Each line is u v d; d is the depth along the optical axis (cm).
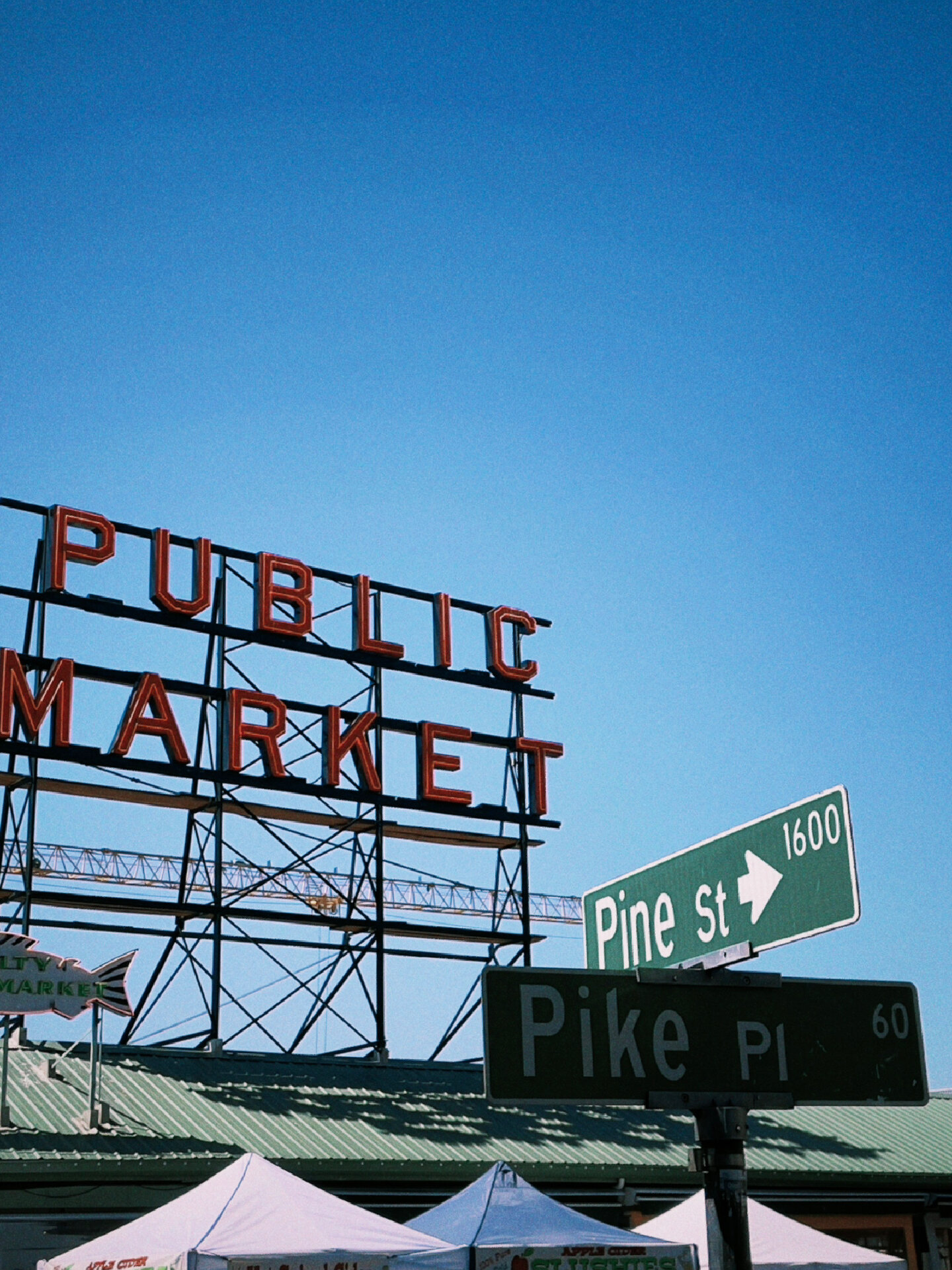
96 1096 2439
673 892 969
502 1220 1888
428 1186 2567
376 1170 2461
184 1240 1694
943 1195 3173
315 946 3359
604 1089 849
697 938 940
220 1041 2986
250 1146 2416
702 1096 870
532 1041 845
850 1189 3055
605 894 1038
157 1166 2242
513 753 3938
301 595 3753
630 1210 2752
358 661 3791
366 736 3700
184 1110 2562
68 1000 2430
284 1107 2705
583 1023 860
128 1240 1784
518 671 4006
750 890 902
